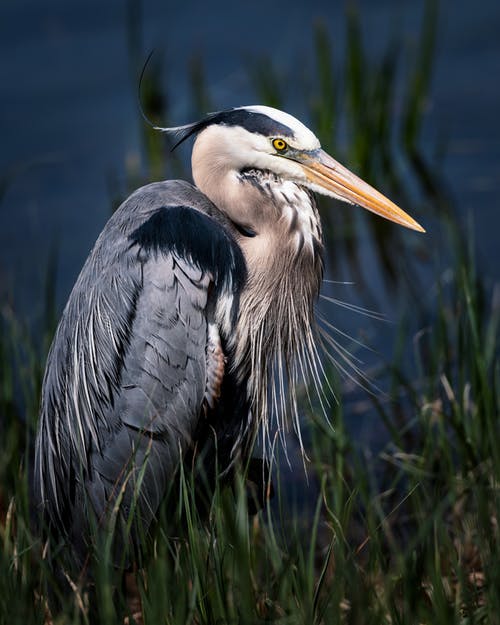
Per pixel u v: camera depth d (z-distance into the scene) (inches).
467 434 368.8
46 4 836.6
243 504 257.3
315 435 386.9
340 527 281.0
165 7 846.5
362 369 481.1
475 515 333.4
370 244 608.1
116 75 749.3
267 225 327.0
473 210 616.7
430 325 509.4
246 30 811.4
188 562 275.1
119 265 311.9
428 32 684.7
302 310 341.4
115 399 311.1
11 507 310.2
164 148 709.3
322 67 673.6
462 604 279.3
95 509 315.6
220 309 315.3
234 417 336.8
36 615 265.4
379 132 678.5
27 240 604.4
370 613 247.1
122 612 265.9
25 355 472.1
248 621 243.9
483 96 736.3
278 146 321.7
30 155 676.1
